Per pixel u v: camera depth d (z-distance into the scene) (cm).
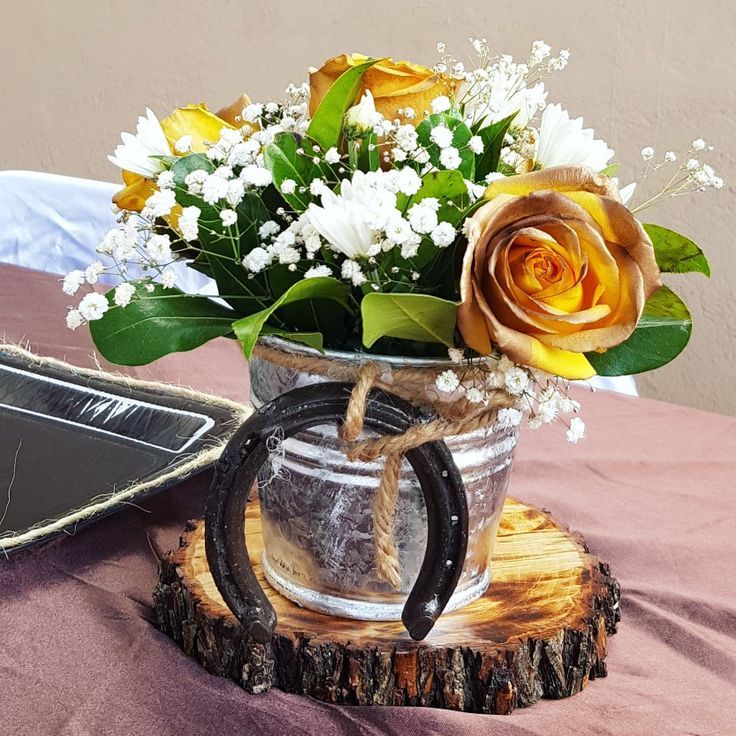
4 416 92
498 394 57
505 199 51
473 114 67
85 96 295
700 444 100
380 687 60
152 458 85
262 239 60
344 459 60
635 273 50
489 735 56
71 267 195
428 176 55
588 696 61
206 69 272
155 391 97
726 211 205
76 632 64
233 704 58
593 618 64
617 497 88
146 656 63
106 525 78
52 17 291
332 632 62
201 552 70
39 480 80
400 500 61
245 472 58
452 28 228
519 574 71
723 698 60
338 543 63
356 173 53
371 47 242
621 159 215
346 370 57
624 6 206
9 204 195
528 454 96
